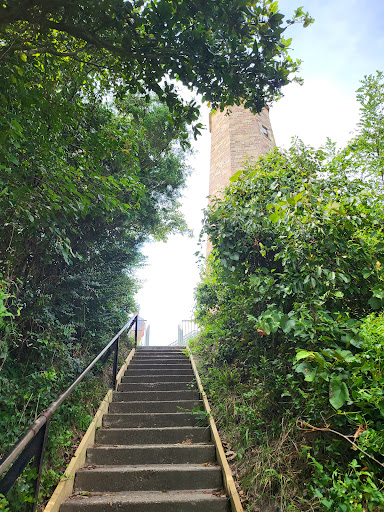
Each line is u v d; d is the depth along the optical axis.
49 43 2.34
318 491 2.14
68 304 5.18
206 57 2.15
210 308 6.52
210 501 2.88
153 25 2.03
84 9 1.98
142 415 4.46
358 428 2.22
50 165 3.23
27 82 2.63
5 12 1.86
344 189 3.76
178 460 3.62
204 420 4.30
